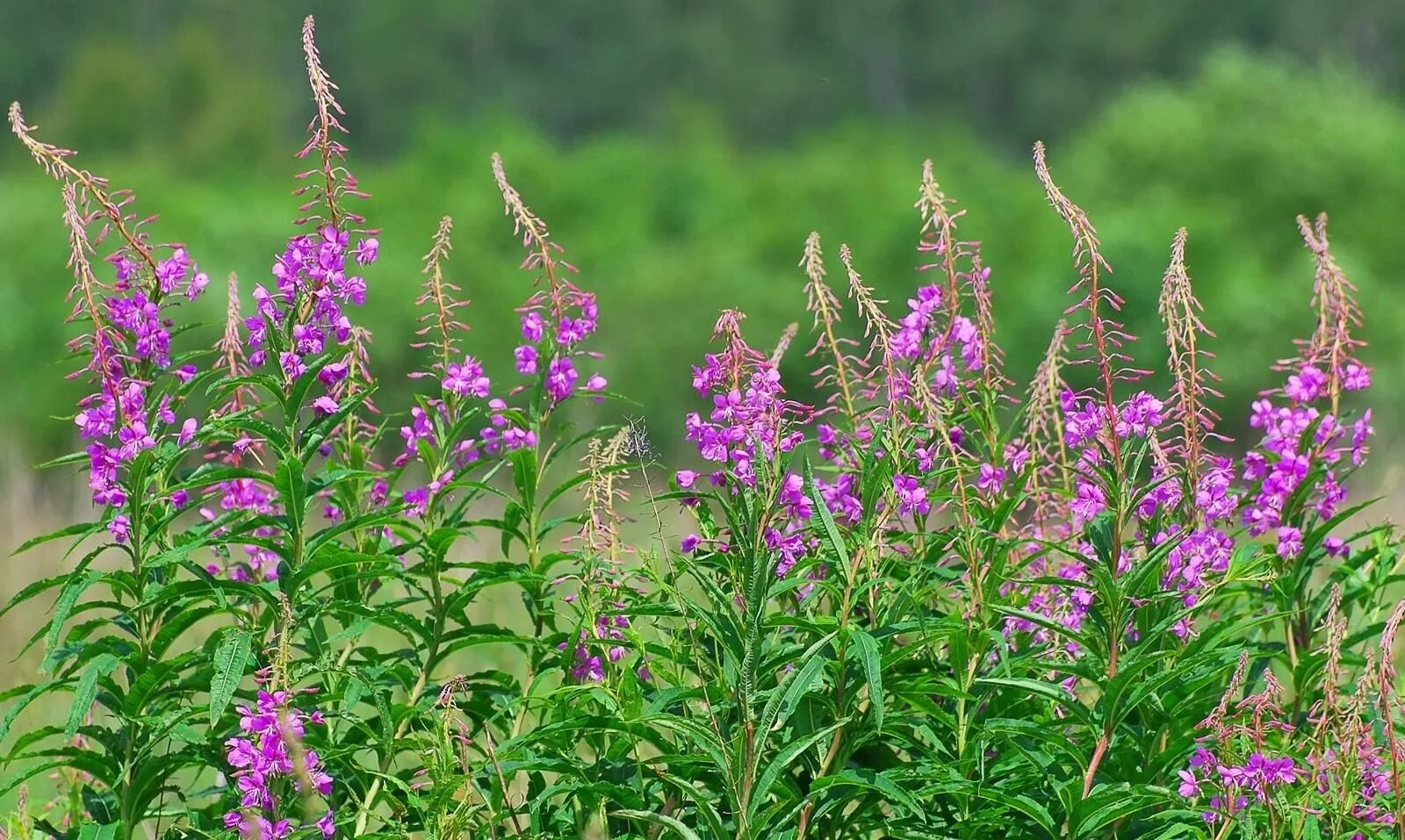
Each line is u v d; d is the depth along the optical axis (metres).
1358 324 8.39
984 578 7.55
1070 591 7.57
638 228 72.06
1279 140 65.88
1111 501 7.32
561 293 8.31
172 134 107.56
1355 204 65.69
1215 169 66.12
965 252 7.79
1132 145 67.81
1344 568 8.39
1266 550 8.04
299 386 7.30
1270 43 130.38
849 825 7.48
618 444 7.89
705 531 7.23
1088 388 7.59
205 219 58.66
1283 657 8.23
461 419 8.19
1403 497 17.94
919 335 7.71
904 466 7.23
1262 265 62.53
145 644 7.42
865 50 135.25
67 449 43.16
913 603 7.21
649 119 133.75
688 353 57.38
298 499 7.28
